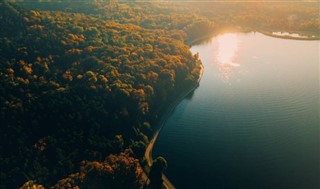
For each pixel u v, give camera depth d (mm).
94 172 187750
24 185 173250
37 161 193000
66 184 176625
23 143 198375
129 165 195875
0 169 185500
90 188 181750
